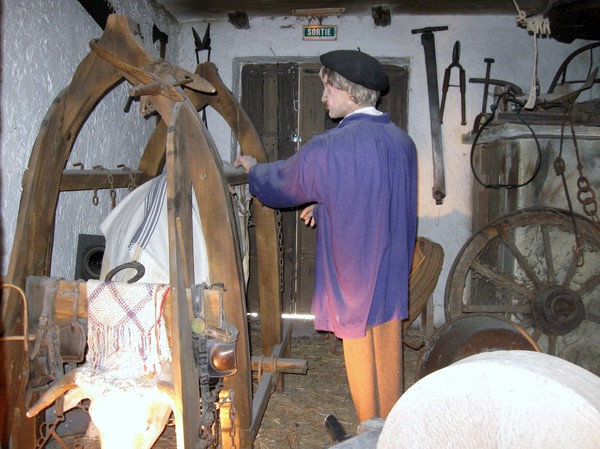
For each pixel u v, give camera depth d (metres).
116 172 2.35
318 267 2.02
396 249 1.94
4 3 1.87
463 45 3.94
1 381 1.63
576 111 3.25
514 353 1.20
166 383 1.44
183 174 1.52
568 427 1.02
